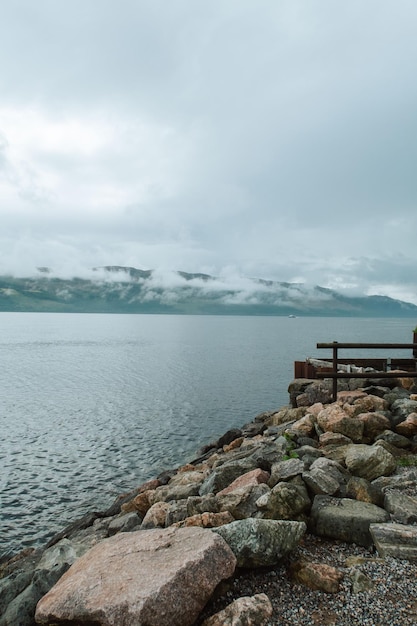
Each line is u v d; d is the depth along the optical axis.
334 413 13.84
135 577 5.58
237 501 8.36
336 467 9.59
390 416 14.05
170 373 72.56
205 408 45.06
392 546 6.68
